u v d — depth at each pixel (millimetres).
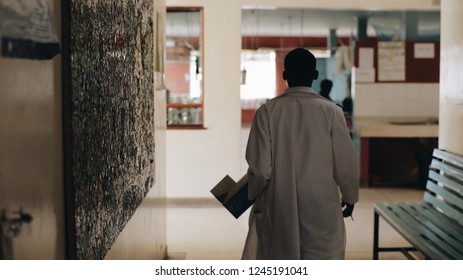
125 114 2730
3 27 1229
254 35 16656
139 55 3252
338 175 2709
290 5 7715
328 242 2686
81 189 1863
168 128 7664
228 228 6250
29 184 1460
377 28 10875
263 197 2791
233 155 7703
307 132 2695
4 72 1275
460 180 4004
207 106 7676
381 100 9273
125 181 2725
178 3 7555
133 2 3000
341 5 7828
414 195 8109
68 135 1778
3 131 1276
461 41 4477
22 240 1393
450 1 4766
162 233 4898
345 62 10781
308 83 2826
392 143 9188
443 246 3377
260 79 16438
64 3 1753
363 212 6945
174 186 7703
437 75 9211
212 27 7613
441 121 5004
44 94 1595
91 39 1989
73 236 1811
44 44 1522
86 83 1925
